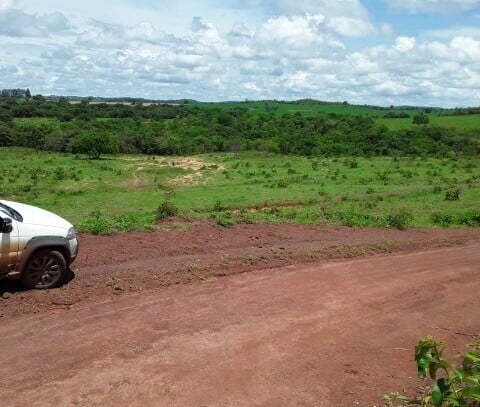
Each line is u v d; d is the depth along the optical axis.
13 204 7.58
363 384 5.00
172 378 4.88
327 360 5.49
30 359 5.12
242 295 7.46
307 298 7.53
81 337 5.68
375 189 34.25
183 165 53.47
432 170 44.25
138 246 9.80
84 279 7.57
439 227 18.27
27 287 7.05
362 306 7.35
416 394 4.81
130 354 5.32
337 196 31.94
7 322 6.03
